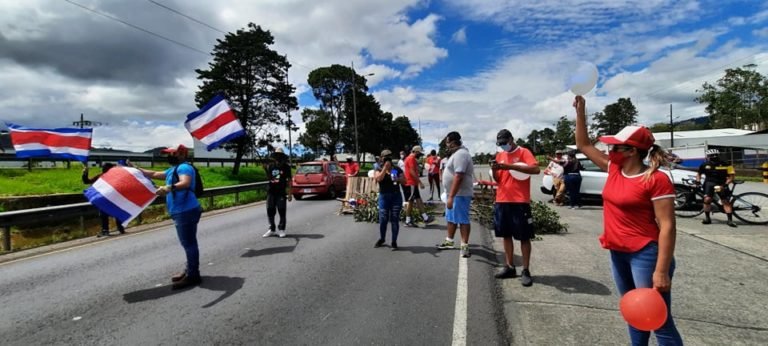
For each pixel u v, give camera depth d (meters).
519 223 4.68
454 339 3.36
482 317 3.79
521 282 4.69
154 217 11.95
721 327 3.42
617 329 3.43
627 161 2.54
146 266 5.87
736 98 45.62
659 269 2.32
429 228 8.72
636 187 2.45
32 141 6.96
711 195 8.08
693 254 5.76
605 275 4.93
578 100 2.98
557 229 7.74
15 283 5.14
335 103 56.62
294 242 7.30
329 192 16.16
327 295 4.45
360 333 3.50
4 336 3.56
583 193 12.12
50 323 3.82
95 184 4.59
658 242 2.41
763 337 3.23
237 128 6.89
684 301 4.01
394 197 6.66
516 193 4.72
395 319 3.78
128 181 4.59
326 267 5.58
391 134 75.44
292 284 4.85
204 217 11.27
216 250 6.75
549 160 14.55
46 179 17.08
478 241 7.25
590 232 7.74
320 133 52.28
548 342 3.23
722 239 6.70
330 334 3.49
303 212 11.75
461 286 4.67
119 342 3.40
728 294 4.17
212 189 13.44
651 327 2.18
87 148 7.41
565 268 5.27
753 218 7.97
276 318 3.84
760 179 20.50
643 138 2.42
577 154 13.10
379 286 4.73
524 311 3.88
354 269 5.46
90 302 4.36
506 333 3.44
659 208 2.36
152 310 4.10
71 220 10.69
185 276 4.93
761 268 5.04
